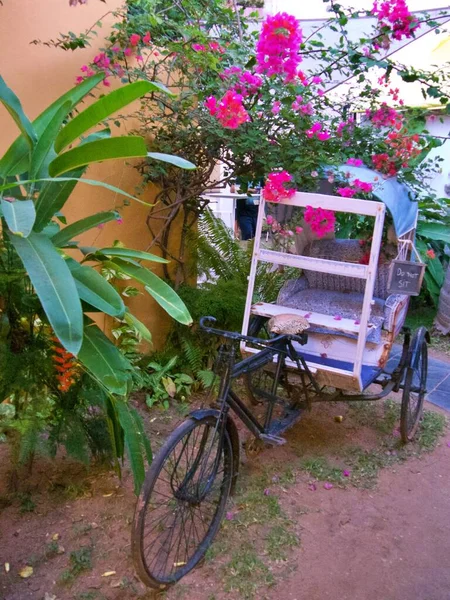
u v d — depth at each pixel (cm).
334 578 268
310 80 423
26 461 306
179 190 439
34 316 288
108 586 256
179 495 272
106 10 412
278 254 351
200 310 454
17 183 222
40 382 288
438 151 766
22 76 360
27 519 296
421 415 433
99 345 264
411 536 302
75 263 269
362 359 357
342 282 436
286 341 326
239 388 452
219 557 277
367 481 350
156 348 489
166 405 425
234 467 303
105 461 322
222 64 413
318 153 377
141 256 279
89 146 230
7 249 270
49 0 368
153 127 429
